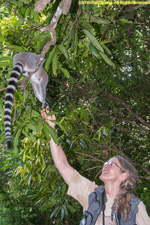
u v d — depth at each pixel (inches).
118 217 86.5
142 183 233.8
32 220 402.9
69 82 204.7
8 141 80.0
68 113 182.5
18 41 143.0
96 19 103.9
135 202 88.0
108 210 91.0
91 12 108.3
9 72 103.2
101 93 233.8
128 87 262.4
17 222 395.2
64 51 91.6
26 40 144.6
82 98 226.7
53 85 189.2
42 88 115.3
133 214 86.2
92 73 204.4
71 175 102.5
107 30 154.5
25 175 195.2
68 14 105.5
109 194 93.4
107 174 94.3
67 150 182.9
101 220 90.1
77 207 306.5
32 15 116.4
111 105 262.8
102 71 157.3
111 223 88.0
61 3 84.8
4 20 154.9
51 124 104.0
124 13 152.2
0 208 403.9
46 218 407.5
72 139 180.5
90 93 211.9
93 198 93.5
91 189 98.8
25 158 177.0
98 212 90.0
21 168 185.9
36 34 101.0
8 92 89.5
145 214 88.5
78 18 103.0
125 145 265.7
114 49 185.5
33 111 101.6
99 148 199.2
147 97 271.4
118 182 93.6
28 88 145.7
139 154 271.6
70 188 100.0
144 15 192.9
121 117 275.6
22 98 110.3
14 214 400.2
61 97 192.7
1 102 97.3
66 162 105.3
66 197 172.1
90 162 205.0
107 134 175.8
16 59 103.4
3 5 164.7
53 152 105.1
